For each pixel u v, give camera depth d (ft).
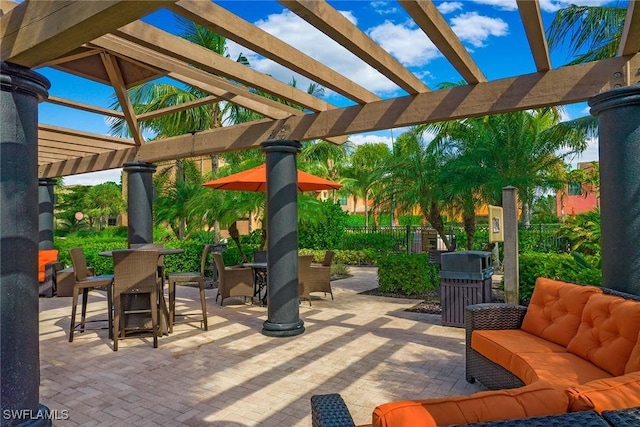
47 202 32.07
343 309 23.81
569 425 4.01
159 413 10.95
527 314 12.44
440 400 4.45
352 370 13.89
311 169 44.32
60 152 25.88
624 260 11.64
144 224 23.12
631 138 11.60
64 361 15.15
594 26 32.07
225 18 10.77
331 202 52.95
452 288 19.49
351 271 43.47
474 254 19.13
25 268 9.21
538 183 33.65
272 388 12.48
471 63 13.69
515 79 13.94
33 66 9.30
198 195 37.27
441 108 15.15
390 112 16.11
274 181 18.33
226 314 22.80
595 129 33.96
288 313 18.30
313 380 13.05
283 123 18.66
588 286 11.39
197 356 15.58
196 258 36.19
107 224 101.60
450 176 29.96
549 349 10.58
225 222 33.99
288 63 12.85
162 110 21.15
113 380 13.28
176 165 55.88
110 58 17.70
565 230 36.47
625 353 8.66
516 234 16.80
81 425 10.35
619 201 11.75
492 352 11.24
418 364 14.43
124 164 23.09
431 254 27.14
